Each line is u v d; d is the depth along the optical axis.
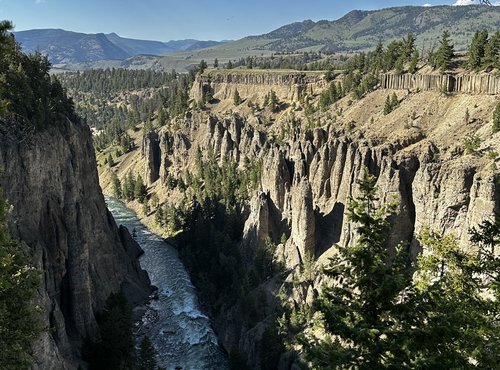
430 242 29.55
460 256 27.77
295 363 76.50
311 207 114.94
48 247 81.25
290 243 121.25
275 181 134.88
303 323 86.81
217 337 104.00
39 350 55.28
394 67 178.38
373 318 22.14
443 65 151.38
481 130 112.06
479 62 143.25
